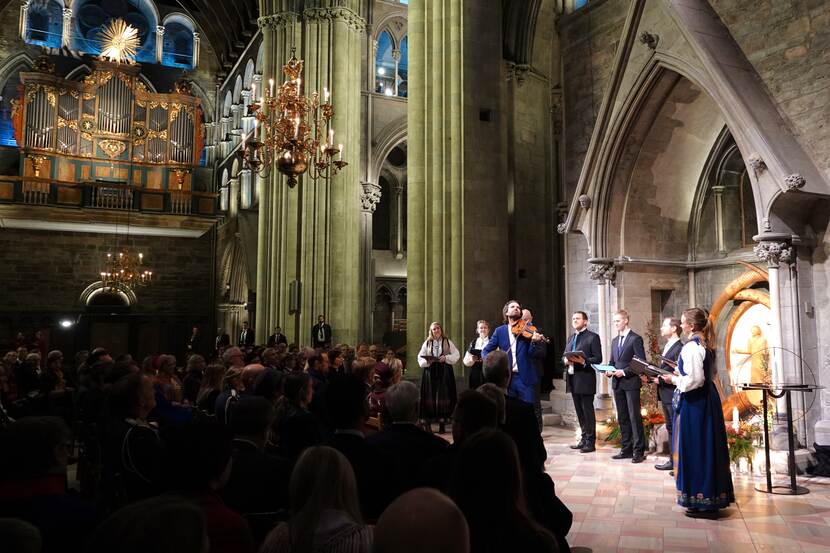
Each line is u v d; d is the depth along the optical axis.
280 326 20.27
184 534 1.32
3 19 30.00
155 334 31.36
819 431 8.14
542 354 8.55
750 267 10.20
